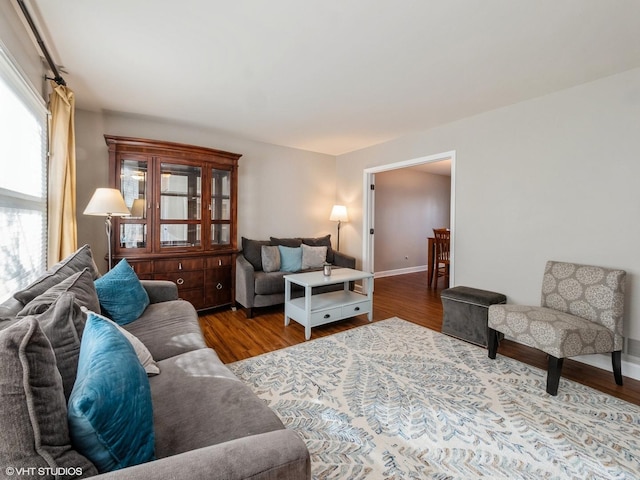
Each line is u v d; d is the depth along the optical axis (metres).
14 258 1.74
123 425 0.73
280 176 4.67
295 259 4.07
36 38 1.86
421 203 6.89
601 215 2.43
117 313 1.86
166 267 3.30
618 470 1.40
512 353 2.64
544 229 2.76
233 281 3.81
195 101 2.96
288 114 3.30
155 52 2.10
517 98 2.83
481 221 3.22
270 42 1.98
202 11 1.69
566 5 1.62
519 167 2.92
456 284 3.46
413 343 2.79
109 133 3.35
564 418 1.76
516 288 2.96
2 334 0.63
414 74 2.40
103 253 3.34
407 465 1.41
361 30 1.85
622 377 2.28
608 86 2.38
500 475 1.36
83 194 3.23
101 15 1.72
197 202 3.54
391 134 4.02
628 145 2.29
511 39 1.93
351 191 5.02
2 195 1.58
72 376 0.91
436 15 1.71
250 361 2.41
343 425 1.68
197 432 0.98
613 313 2.14
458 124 3.44
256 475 0.68
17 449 0.57
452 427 1.67
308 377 2.18
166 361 1.47
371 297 3.42
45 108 2.22
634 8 1.63
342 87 2.64
